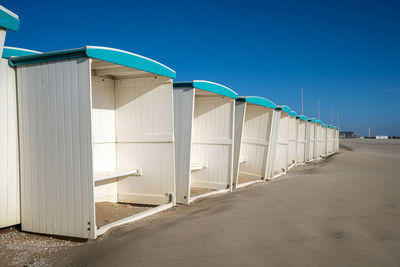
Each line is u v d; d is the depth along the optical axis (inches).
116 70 244.5
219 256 127.6
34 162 190.9
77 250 155.6
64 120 179.9
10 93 193.9
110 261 127.7
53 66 181.6
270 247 138.9
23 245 173.5
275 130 436.1
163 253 131.3
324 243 145.6
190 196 297.6
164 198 258.4
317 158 864.9
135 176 272.1
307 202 230.2
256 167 429.1
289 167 585.6
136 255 130.1
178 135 276.2
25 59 188.4
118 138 276.1
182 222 177.6
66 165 180.9
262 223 175.5
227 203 228.7
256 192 263.4
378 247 142.9
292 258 127.3
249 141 440.8
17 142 197.5
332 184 302.7
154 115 258.2
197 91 310.5
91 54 173.0
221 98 342.3
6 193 193.5
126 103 271.0
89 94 172.1
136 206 267.0
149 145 262.7
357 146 1572.3
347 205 227.5
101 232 185.5
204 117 352.2
